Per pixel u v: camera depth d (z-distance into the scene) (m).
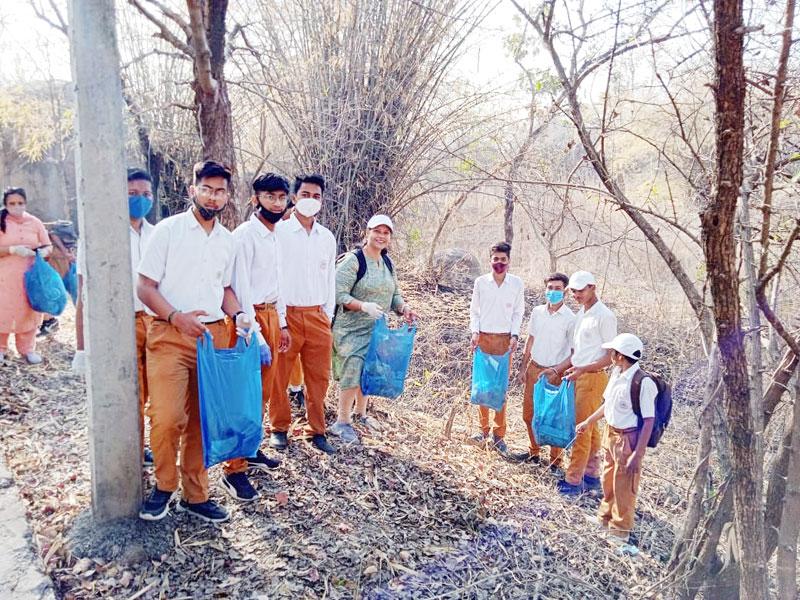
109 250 2.61
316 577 2.88
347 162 7.05
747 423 1.98
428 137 7.40
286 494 3.43
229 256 3.02
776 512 2.66
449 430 4.98
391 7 6.92
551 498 4.38
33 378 4.91
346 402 4.29
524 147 6.67
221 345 3.02
